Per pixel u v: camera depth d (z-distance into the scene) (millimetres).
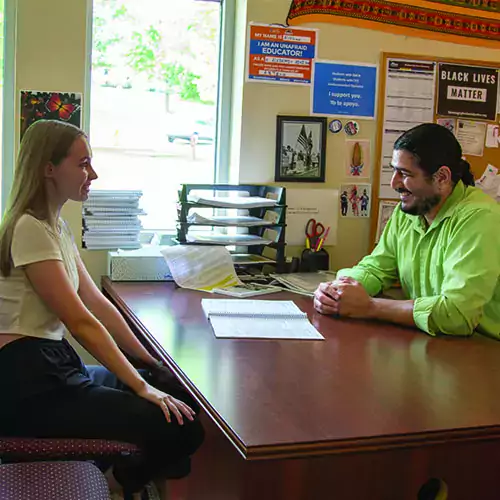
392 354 1722
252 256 2693
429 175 2059
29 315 1643
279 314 2025
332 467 1292
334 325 1985
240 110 2707
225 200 2523
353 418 1284
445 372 1587
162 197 2820
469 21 2881
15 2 2475
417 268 2238
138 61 2711
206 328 1888
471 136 2922
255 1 2645
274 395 1392
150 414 1604
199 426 1670
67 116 2525
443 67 2867
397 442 1213
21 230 1617
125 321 2074
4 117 2545
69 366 1701
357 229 2881
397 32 2809
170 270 2414
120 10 2662
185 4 2752
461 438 1253
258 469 1275
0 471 1344
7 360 1615
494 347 1821
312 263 2734
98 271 2605
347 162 2830
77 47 2506
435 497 1364
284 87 2725
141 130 2748
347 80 2781
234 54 2787
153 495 1899
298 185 2791
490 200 2107
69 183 1692
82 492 1291
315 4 2701
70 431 1605
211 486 1565
